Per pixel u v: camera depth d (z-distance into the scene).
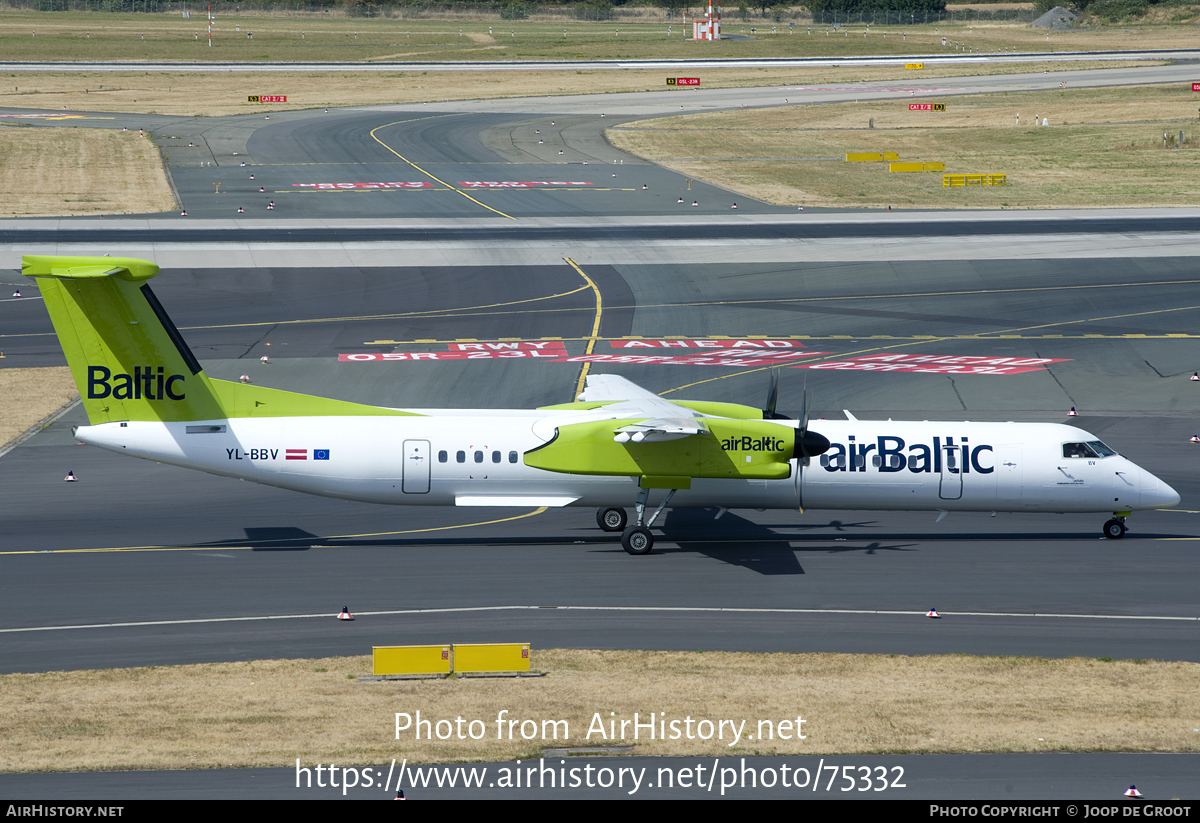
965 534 113.75
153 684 74.81
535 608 91.00
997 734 68.31
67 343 100.81
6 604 89.75
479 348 181.50
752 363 174.62
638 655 81.12
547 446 104.50
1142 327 195.50
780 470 104.75
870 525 116.56
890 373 169.50
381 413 108.00
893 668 79.00
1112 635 86.00
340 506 119.94
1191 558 105.69
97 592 92.88
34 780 61.19
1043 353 180.50
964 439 111.25
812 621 88.50
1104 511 111.88
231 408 105.25
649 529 106.25
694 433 96.69
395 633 85.19
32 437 138.75
